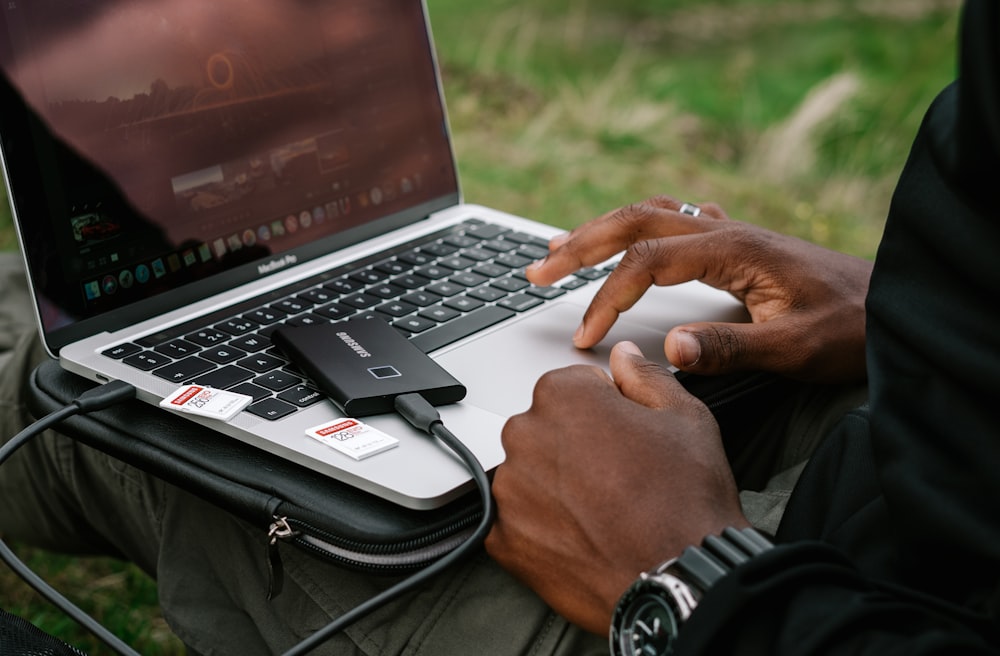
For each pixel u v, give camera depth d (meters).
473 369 0.94
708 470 0.71
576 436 0.72
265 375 0.91
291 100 1.13
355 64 1.20
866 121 3.17
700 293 1.10
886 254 0.72
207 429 0.85
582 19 3.97
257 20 1.10
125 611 1.46
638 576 0.68
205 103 1.06
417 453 0.78
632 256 0.94
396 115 1.25
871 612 0.58
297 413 0.84
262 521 0.76
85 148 0.96
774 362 0.92
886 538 0.73
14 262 1.34
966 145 0.58
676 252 0.94
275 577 0.78
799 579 0.61
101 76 0.97
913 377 0.67
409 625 0.82
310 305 1.06
